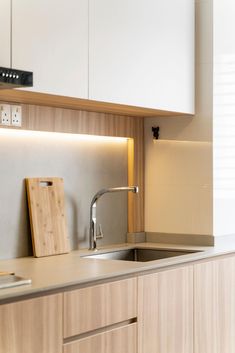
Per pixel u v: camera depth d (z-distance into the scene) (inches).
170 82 142.0
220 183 151.6
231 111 155.9
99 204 148.4
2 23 102.6
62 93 113.7
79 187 141.7
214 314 136.7
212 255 134.1
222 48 152.9
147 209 159.3
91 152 145.3
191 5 149.9
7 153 124.0
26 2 106.6
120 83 127.2
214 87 149.6
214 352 136.8
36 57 108.5
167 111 142.9
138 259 149.9
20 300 90.2
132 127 155.3
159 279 119.2
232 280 143.6
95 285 103.7
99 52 122.0
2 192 123.1
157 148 157.6
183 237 153.3
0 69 94.7
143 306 114.8
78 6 117.0
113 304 107.5
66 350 98.0
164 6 140.0
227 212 154.4
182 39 146.3
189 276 128.2
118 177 153.6
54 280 98.3
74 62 116.1
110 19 124.6
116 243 153.2
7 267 113.1
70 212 139.2
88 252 136.5
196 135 151.6
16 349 89.3
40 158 131.5
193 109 150.9
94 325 103.3
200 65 151.2
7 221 124.2
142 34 133.1
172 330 123.0
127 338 111.0
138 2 132.1
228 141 154.7
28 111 124.9
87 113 140.0
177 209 154.3
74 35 116.2
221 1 152.6
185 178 153.2
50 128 130.2
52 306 95.3
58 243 132.2
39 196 129.4
